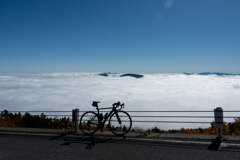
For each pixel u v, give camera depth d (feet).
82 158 12.17
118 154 12.74
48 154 13.06
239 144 13.88
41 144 15.47
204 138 15.74
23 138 17.51
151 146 14.21
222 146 13.62
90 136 17.85
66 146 14.82
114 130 18.25
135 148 13.88
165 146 14.08
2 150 14.08
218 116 15.76
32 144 15.51
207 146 13.74
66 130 20.30
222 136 15.93
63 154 12.98
